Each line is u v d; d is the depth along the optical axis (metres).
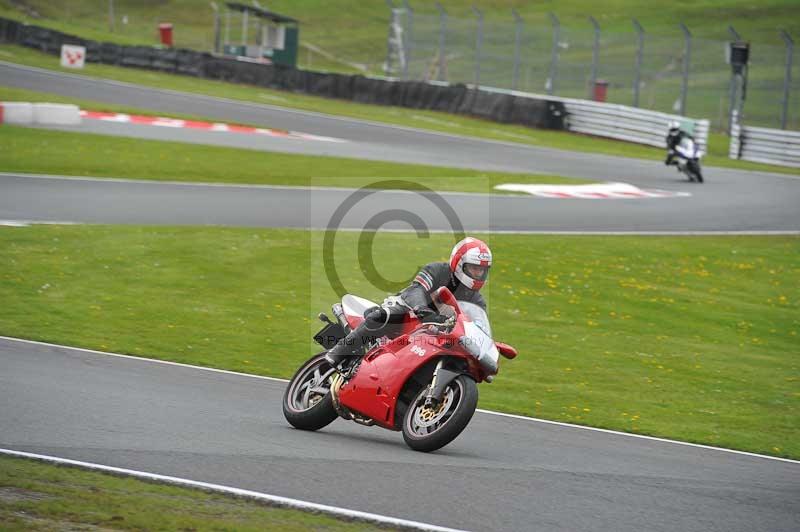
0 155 78.69
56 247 51.97
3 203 61.59
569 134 145.12
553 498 21.47
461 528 18.77
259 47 191.25
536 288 53.75
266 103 143.25
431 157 102.62
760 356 45.97
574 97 158.50
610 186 92.38
